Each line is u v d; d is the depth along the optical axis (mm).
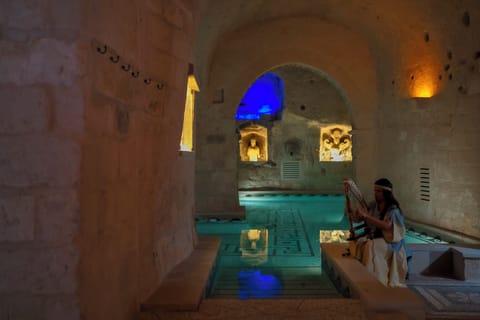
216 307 2957
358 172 9078
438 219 6859
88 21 1987
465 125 6156
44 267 1922
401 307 2945
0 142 1920
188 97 4598
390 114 8398
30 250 1928
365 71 9047
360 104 9070
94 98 2078
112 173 2352
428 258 4680
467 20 5852
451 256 4656
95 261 2117
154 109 3197
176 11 3590
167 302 2889
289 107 14320
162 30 3309
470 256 4348
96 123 2104
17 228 1922
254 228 7684
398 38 7746
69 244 1922
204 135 8805
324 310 2930
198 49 7695
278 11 8609
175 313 2826
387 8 7395
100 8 2123
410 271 4633
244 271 4746
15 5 1917
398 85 8016
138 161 2873
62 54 1908
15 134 1918
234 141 8828
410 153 7652
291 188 14695
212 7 6852
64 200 1915
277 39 9023
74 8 1915
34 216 1921
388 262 4016
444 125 6648
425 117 7156
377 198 4168
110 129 2312
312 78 14148
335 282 4129
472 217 6043
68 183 1919
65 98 1922
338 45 9062
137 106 2797
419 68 7285
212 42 8031
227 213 8609
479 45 5703
